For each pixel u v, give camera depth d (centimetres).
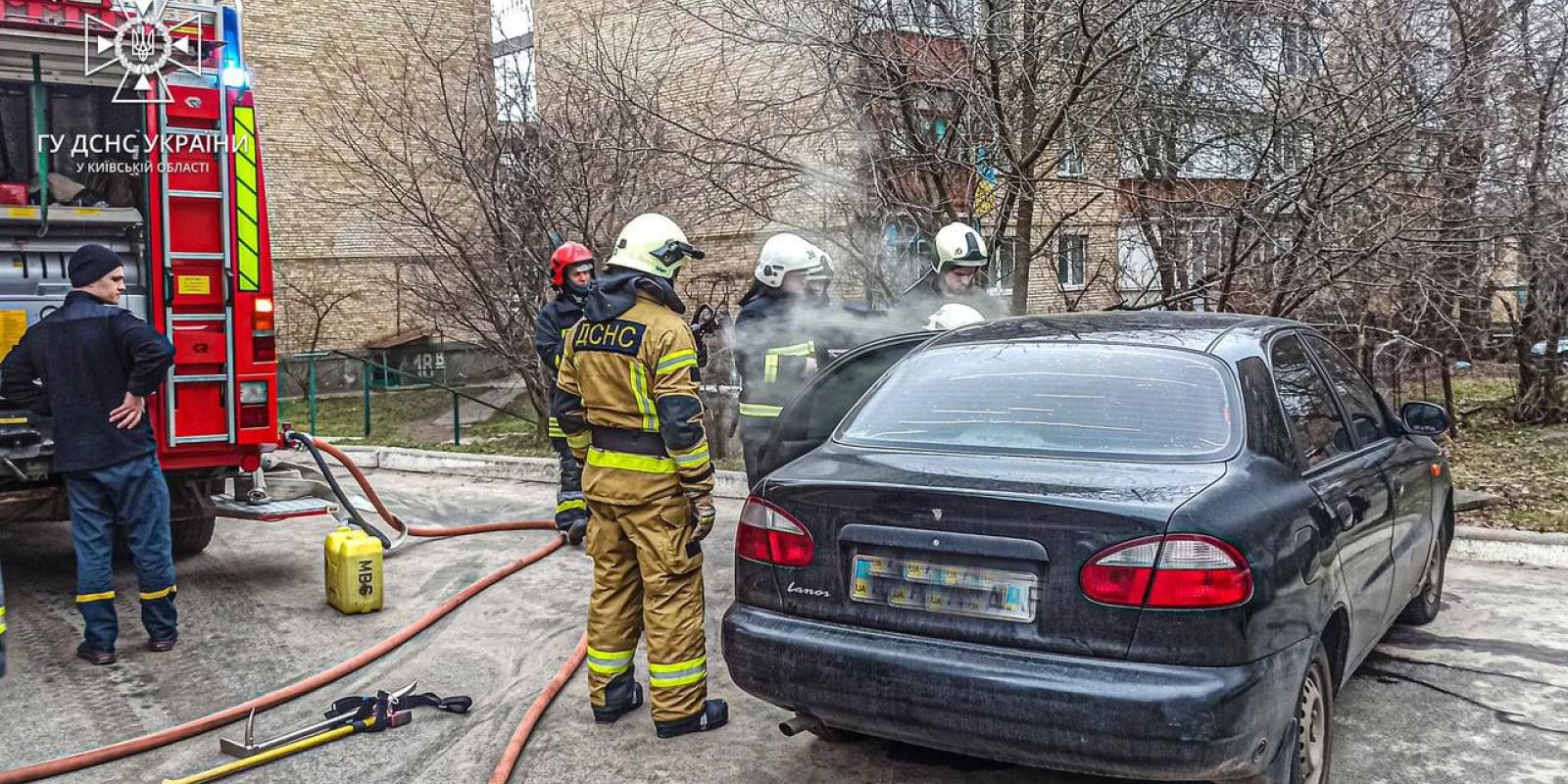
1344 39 742
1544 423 1081
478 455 1091
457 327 1404
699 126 898
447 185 1111
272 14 2036
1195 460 331
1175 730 287
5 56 568
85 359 494
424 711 450
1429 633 526
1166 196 810
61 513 595
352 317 2122
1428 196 752
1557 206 781
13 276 596
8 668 504
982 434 359
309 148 2064
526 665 506
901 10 781
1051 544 306
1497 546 658
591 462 421
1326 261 744
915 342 470
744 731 427
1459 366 1113
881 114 809
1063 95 755
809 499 345
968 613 316
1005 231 869
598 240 1016
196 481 631
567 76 1046
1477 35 736
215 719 434
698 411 402
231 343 607
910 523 325
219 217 603
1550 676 471
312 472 714
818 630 337
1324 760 352
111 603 512
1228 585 295
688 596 418
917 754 387
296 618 580
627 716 442
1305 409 393
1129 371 370
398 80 1402
